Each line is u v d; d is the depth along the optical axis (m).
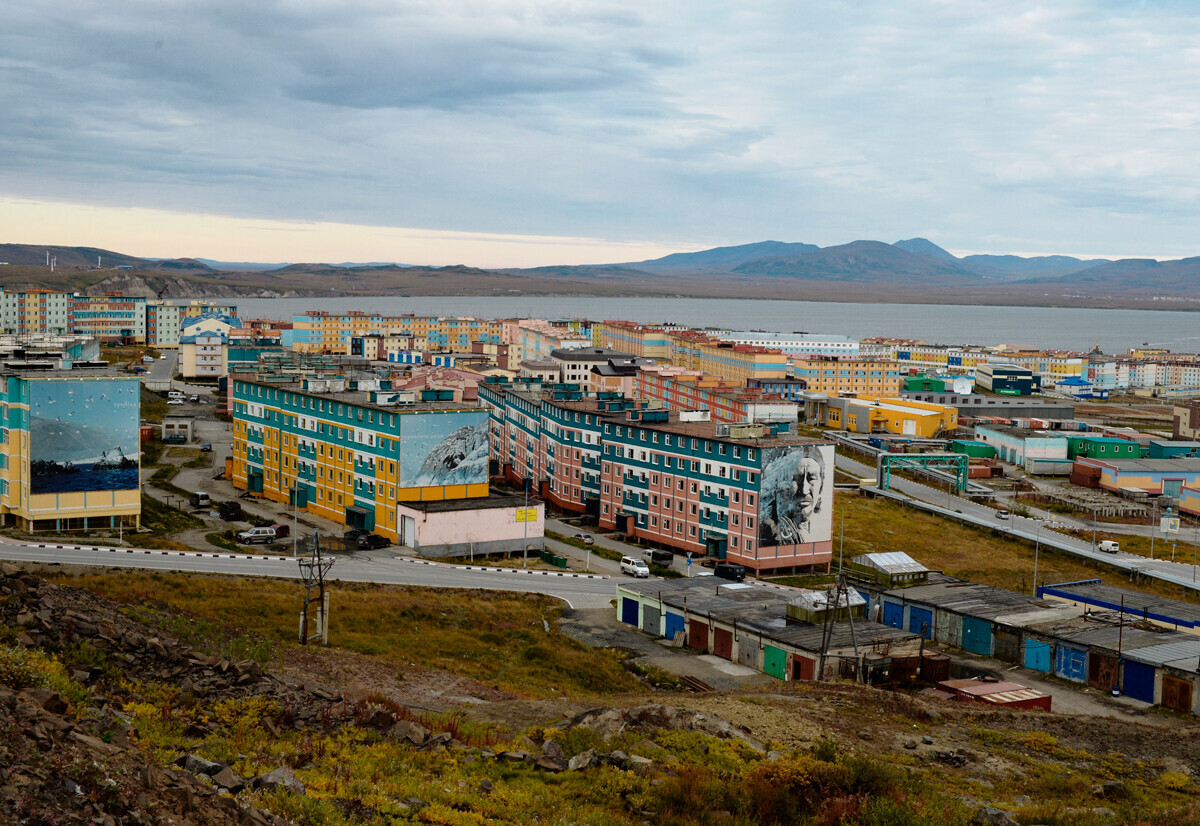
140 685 44.22
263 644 65.88
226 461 169.12
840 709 64.56
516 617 99.56
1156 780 57.62
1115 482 195.00
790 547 131.50
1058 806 48.47
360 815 34.38
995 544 151.75
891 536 152.62
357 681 61.12
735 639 90.50
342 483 141.88
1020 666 91.31
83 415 120.69
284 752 39.66
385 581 107.12
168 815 27.45
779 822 41.50
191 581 92.94
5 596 49.66
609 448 152.25
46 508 119.38
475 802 38.09
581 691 75.56
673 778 43.03
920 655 84.94
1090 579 131.50
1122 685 83.75
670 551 140.50
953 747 57.97
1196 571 137.75
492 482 192.12
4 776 25.70
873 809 41.50
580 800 41.09
